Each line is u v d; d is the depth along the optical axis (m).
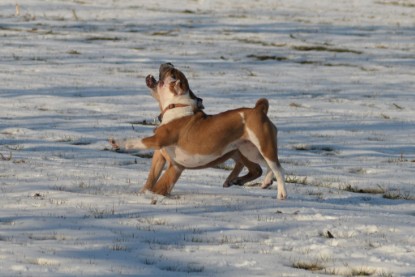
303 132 25.95
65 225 11.65
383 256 10.41
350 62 46.47
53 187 14.73
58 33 53.91
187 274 9.20
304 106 31.94
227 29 59.19
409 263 10.09
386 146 23.95
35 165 17.58
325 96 34.69
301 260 10.12
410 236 11.58
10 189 14.38
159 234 11.33
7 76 36.53
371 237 11.51
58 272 8.92
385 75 42.06
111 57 44.44
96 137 23.31
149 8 69.25
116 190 14.77
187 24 61.09
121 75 38.41
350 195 15.91
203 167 14.30
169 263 9.73
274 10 71.50
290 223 12.26
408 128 27.56
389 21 67.19
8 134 23.47
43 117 26.95
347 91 36.44
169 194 14.45
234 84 36.97
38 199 13.55
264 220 12.47
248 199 14.23
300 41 54.66
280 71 42.19
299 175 18.31
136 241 10.85
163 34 55.59
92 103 30.39
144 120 26.98
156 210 13.01
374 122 28.48
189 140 13.70
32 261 9.42
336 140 24.70
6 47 46.59
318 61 46.41
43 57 43.31
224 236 11.30
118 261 9.64
